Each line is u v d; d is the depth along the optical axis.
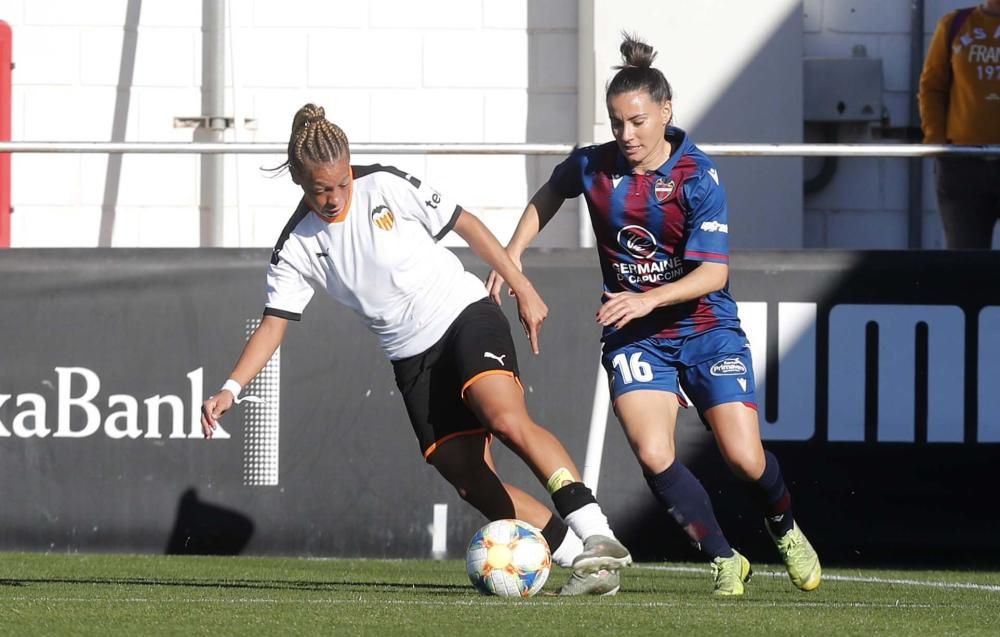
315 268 16.27
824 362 23.47
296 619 13.02
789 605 15.20
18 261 23.56
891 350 23.47
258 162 32.34
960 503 23.36
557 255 23.56
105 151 24.58
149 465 23.41
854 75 32.66
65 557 22.77
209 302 23.55
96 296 23.55
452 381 16.53
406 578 20.11
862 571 22.45
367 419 23.52
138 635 11.98
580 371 23.45
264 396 23.48
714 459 23.31
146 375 23.47
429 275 16.27
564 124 32.78
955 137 28.66
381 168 16.14
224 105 32.16
